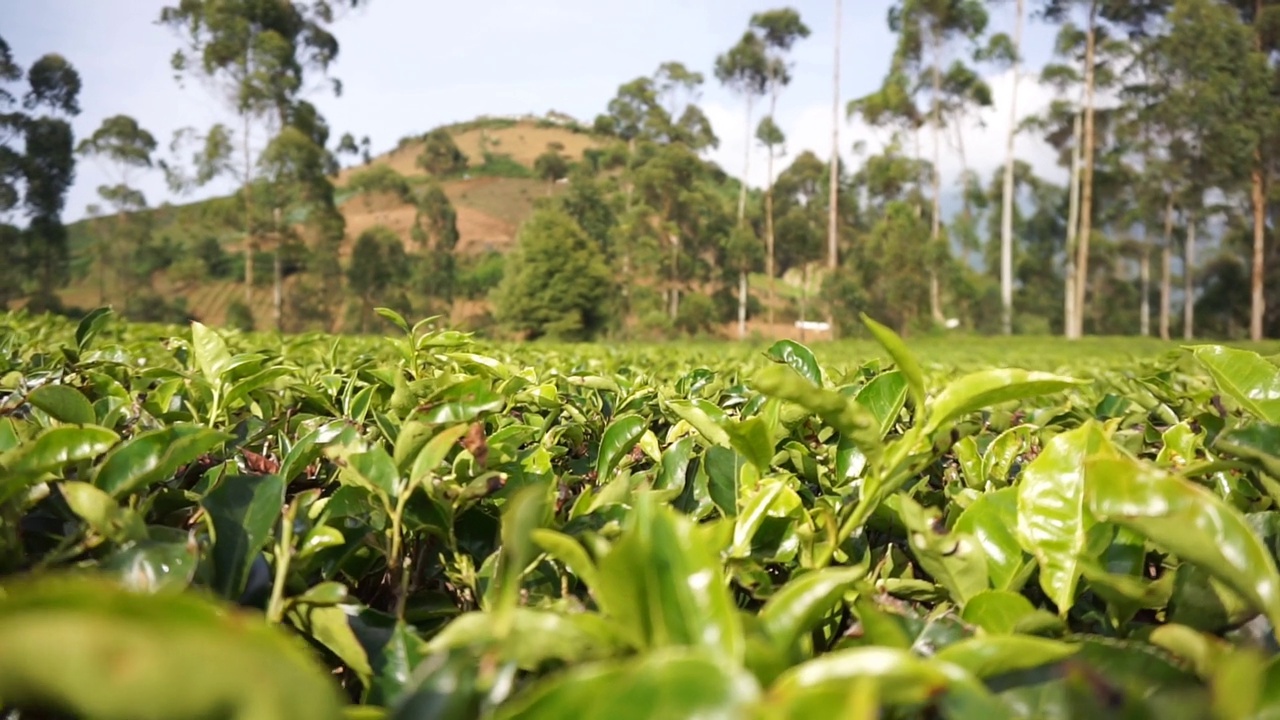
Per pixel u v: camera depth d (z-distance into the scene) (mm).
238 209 49969
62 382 2180
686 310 56531
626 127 76688
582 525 1202
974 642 764
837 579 844
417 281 62469
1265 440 1154
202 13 47562
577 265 54969
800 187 65688
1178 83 47938
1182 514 888
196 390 2070
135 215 55500
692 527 745
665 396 2326
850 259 55344
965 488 1593
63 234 48562
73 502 1042
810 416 1976
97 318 2537
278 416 2186
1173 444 1655
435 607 1152
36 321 7312
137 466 1179
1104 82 50906
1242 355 1479
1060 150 57844
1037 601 1204
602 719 532
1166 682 794
